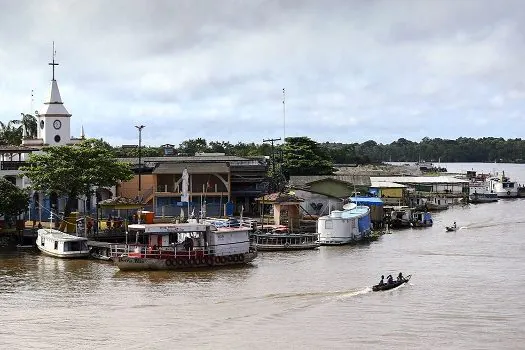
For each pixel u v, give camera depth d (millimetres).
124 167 121125
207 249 94562
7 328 65562
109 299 76375
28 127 182375
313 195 146000
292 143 195500
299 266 96562
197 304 74062
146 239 109375
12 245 112625
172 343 61281
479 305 73875
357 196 153250
